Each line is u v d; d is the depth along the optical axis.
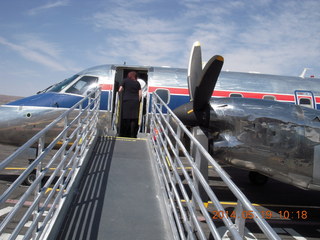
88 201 3.96
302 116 5.27
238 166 5.37
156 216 3.77
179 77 8.49
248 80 8.77
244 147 5.22
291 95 8.72
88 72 8.20
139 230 3.42
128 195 4.23
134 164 5.37
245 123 5.27
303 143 5.18
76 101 7.46
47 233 2.97
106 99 7.92
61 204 3.54
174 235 3.29
